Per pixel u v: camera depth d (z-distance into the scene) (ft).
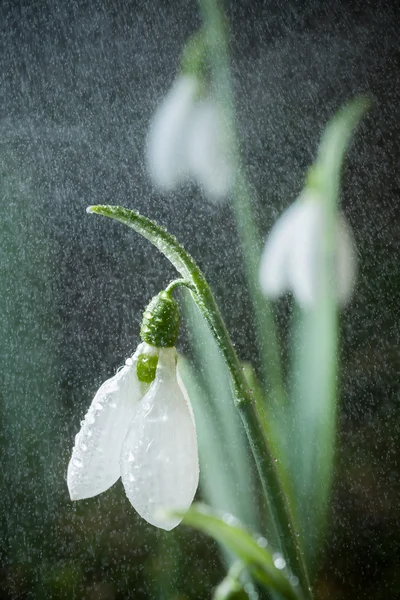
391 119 1.80
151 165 1.68
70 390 1.55
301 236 1.19
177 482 0.90
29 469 1.42
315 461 1.17
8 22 1.92
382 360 1.49
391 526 1.25
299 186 1.75
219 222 1.68
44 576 1.28
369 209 1.71
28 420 1.49
